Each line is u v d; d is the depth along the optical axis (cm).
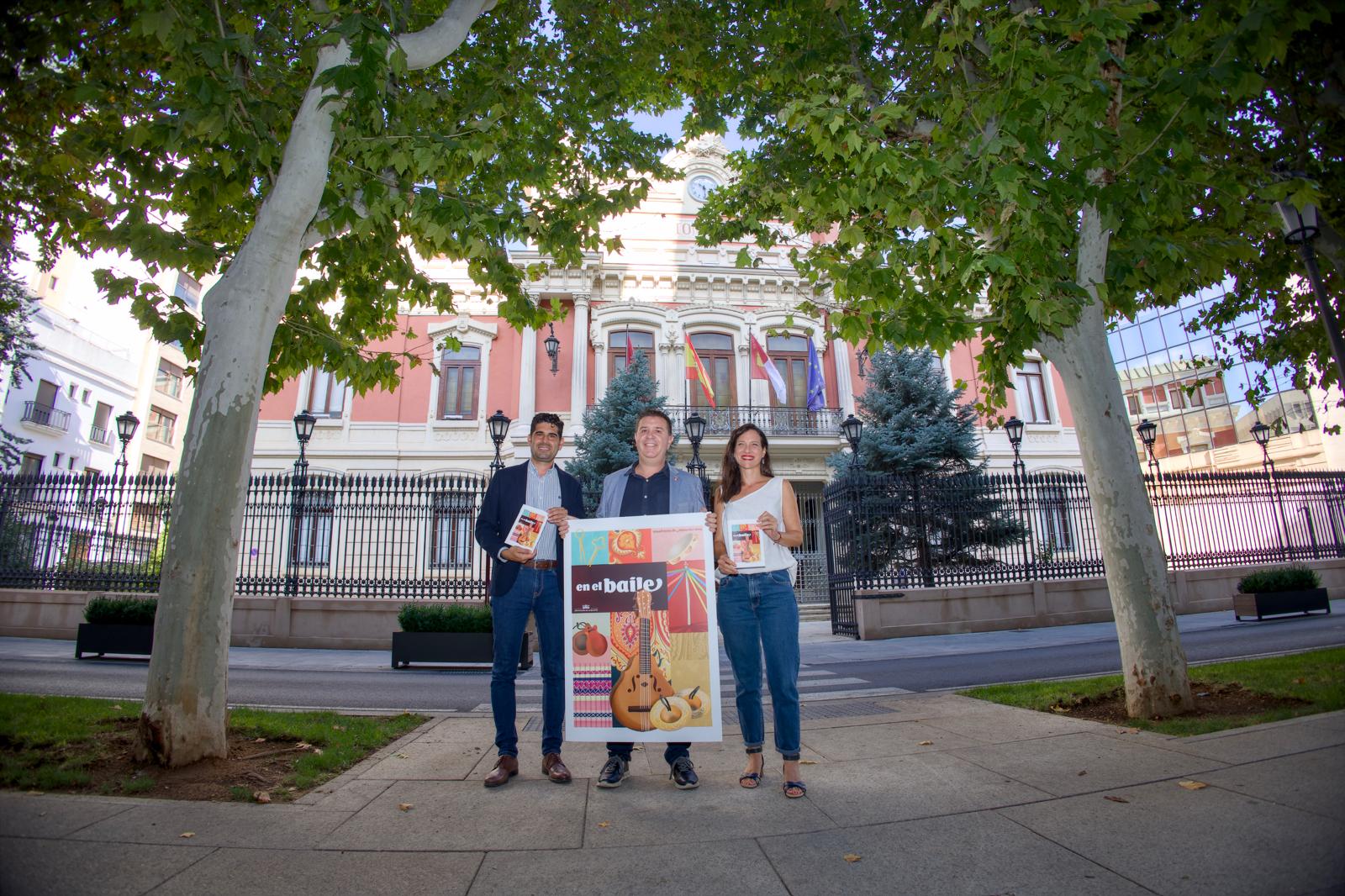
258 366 420
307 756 395
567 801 332
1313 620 1173
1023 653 1007
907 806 316
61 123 529
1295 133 652
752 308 2294
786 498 367
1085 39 429
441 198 488
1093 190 449
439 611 993
